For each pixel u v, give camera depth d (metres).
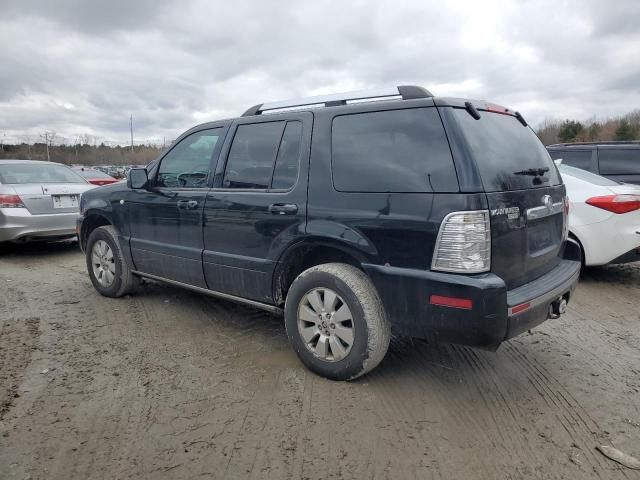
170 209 4.53
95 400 3.24
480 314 2.81
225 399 3.26
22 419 3.01
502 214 2.98
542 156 3.87
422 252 2.99
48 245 9.12
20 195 7.57
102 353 3.99
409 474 2.53
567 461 2.64
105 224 5.64
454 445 2.77
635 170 7.69
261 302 3.96
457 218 2.86
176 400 3.24
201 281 4.36
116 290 5.31
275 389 3.38
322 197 3.44
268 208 3.71
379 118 3.30
